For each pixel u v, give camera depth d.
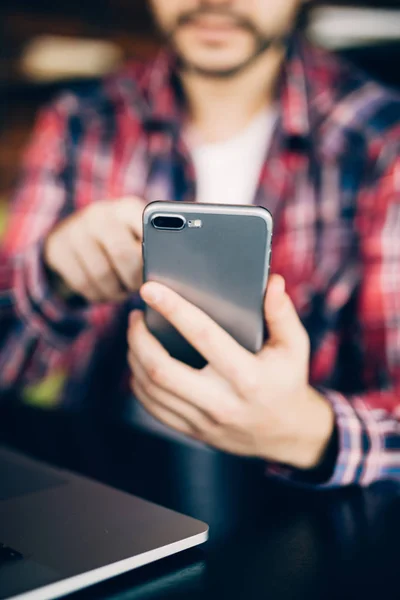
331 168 1.32
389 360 1.24
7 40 1.44
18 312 1.18
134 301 1.34
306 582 0.47
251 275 0.60
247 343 0.63
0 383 1.30
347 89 1.30
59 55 1.43
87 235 0.82
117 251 0.79
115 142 1.43
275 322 0.61
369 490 0.66
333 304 1.31
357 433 0.67
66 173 1.44
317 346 1.32
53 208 1.42
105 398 1.36
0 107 1.45
